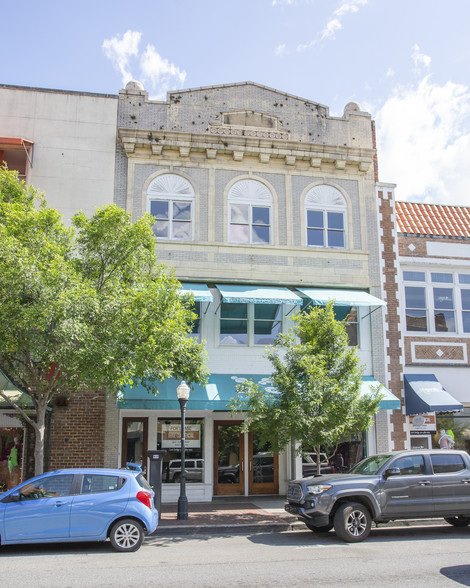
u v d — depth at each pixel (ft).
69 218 57.62
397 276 62.13
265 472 59.57
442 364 60.85
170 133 59.98
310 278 60.29
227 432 59.36
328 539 37.40
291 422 43.55
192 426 57.00
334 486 36.42
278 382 44.91
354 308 61.00
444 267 63.77
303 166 63.16
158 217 59.52
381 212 63.77
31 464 51.88
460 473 38.70
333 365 46.29
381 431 58.13
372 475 37.68
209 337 57.00
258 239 60.95
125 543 32.96
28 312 36.29
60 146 59.16
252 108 63.41
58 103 60.08
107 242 43.80
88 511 32.63
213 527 41.16
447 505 37.70
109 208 44.37
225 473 58.54
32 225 41.81
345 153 63.57
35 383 43.52
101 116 60.59
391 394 56.08
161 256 57.93
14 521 31.68
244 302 53.88
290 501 38.81
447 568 27.84
